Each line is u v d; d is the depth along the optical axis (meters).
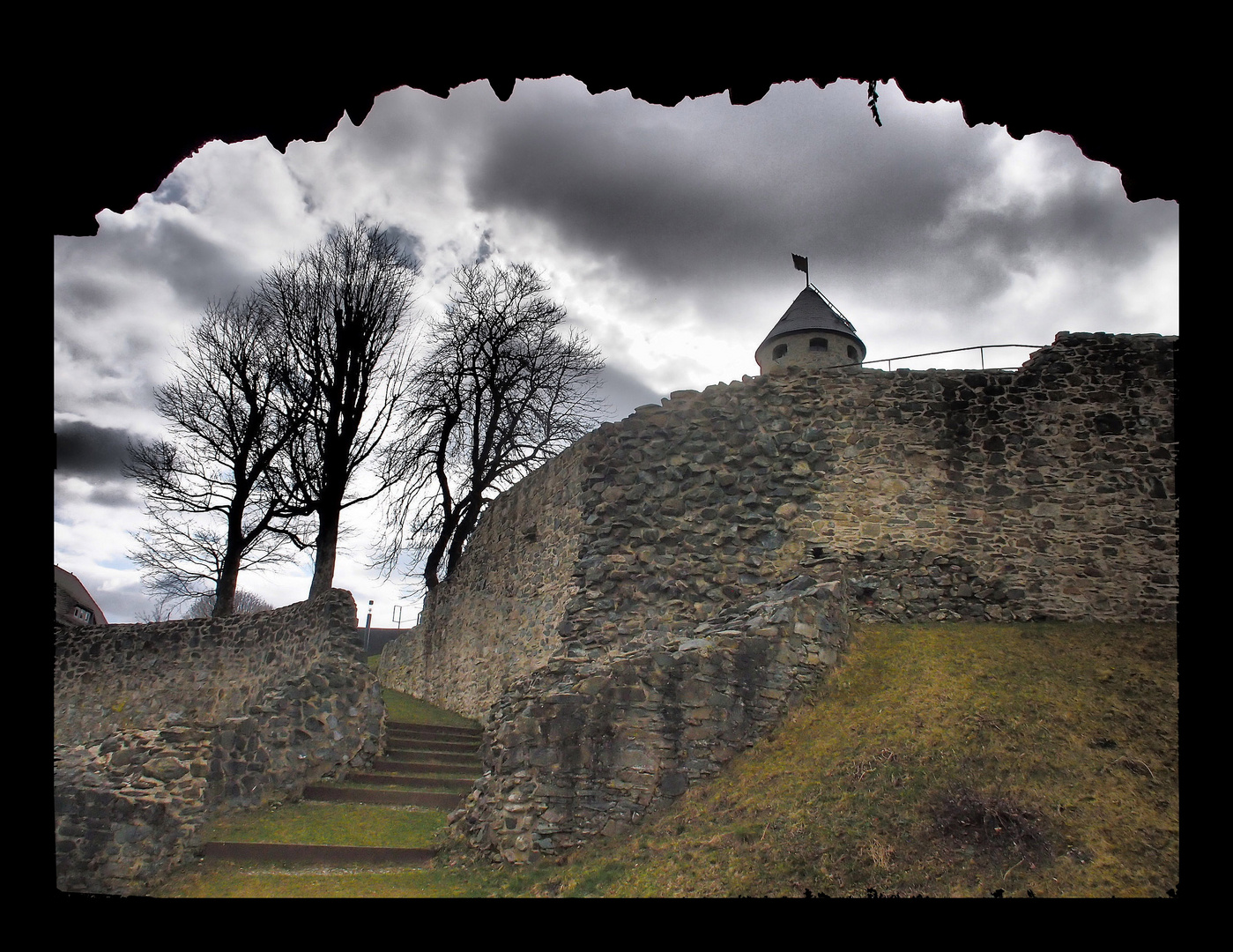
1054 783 8.91
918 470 15.34
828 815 8.80
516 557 19.30
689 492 15.79
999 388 15.58
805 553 15.03
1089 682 11.15
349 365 23.61
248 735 12.54
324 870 10.23
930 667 11.84
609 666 11.21
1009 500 14.98
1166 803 8.51
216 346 24.73
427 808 12.48
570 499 17.38
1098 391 15.29
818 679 11.51
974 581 14.52
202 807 11.36
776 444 15.82
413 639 24.69
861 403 15.87
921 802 8.74
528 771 10.16
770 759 10.21
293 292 24.23
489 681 18.95
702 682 10.73
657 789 10.11
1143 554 14.47
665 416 16.52
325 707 13.80
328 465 23.05
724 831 9.05
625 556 15.60
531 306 26.23
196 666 19.89
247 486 24.14
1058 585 14.44
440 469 24.53
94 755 11.45
